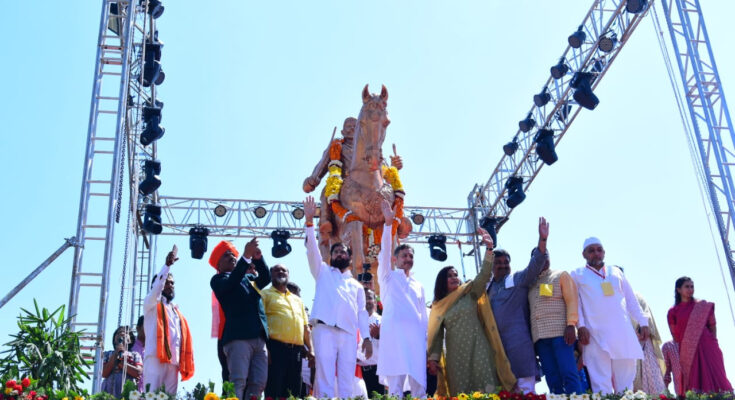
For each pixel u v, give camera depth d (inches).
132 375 378.0
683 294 376.8
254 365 312.0
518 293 338.6
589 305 343.9
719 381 358.9
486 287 346.6
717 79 560.7
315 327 330.3
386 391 378.0
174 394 288.0
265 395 324.5
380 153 516.7
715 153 544.4
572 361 325.7
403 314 334.6
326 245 541.6
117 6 580.7
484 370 325.4
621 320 339.3
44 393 293.6
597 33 670.5
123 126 491.5
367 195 518.6
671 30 578.9
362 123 522.6
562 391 325.7
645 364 376.8
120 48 525.3
